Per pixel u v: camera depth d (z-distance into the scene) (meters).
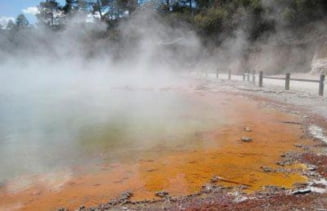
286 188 4.61
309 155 6.09
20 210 4.16
